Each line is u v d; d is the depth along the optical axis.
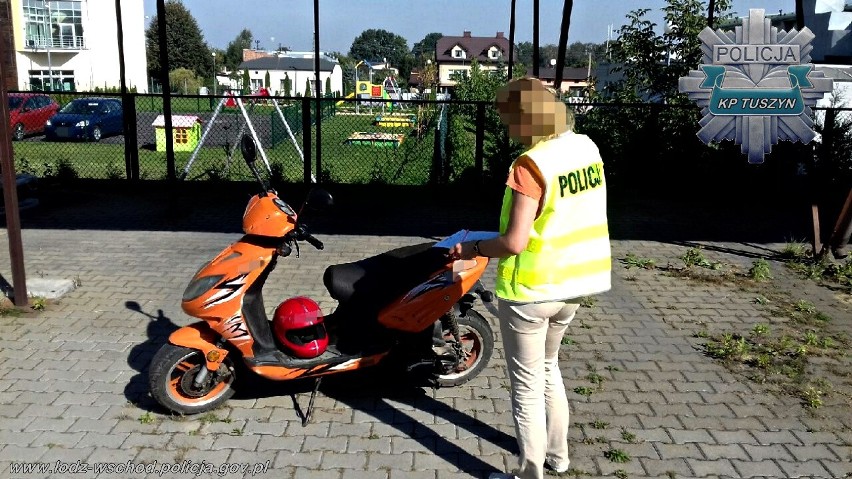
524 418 3.30
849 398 4.46
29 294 5.88
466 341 4.62
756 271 6.93
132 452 3.73
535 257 3.05
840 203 10.23
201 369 4.02
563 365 4.87
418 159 15.43
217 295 3.91
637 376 4.72
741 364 4.94
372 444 3.86
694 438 3.96
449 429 4.04
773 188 10.55
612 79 16.06
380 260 4.41
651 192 11.12
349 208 9.88
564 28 8.40
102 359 4.81
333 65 66.25
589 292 3.13
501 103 3.10
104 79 46.03
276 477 3.54
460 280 4.09
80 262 7.00
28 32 43.22
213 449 3.78
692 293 6.47
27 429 3.91
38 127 22.16
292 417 4.12
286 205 4.09
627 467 3.66
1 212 9.03
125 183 11.09
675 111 10.90
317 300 6.03
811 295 6.49
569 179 3.03
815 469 3.68
